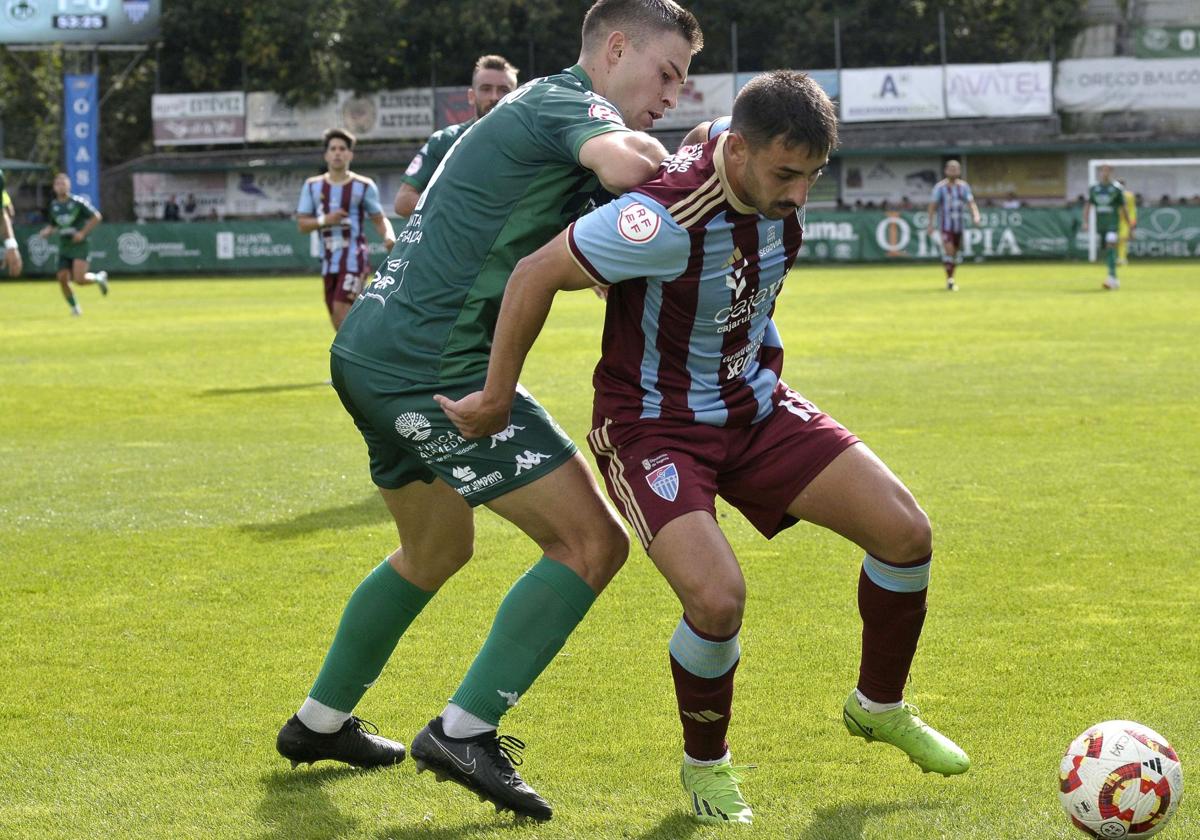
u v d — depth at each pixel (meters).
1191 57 48.31
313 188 15.42
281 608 6.31
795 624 5.93
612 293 4.23
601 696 5.07
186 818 4.06
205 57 56.09
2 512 8.41
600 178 3.95
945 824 3.91
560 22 53.94
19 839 3.89
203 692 5.18
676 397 4.17
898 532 4.16
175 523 8.11
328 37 51.31
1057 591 6.41
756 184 3.87
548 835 3.92
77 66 51.84
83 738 4.71
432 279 4.15
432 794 4.28
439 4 52.62
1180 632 5.74
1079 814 3.66
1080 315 22.62
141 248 46.47
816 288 31.94
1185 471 9.29
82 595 6.55
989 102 48.94
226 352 18.95
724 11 52.81
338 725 4.44
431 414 4.13
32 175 54.56
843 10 53.41
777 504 4.30
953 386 13.78
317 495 8.91
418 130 52.12
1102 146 48.84
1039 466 9.50
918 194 51.56
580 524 4.13
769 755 4.50
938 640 5.68
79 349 19.53
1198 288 29.33
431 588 4.48
